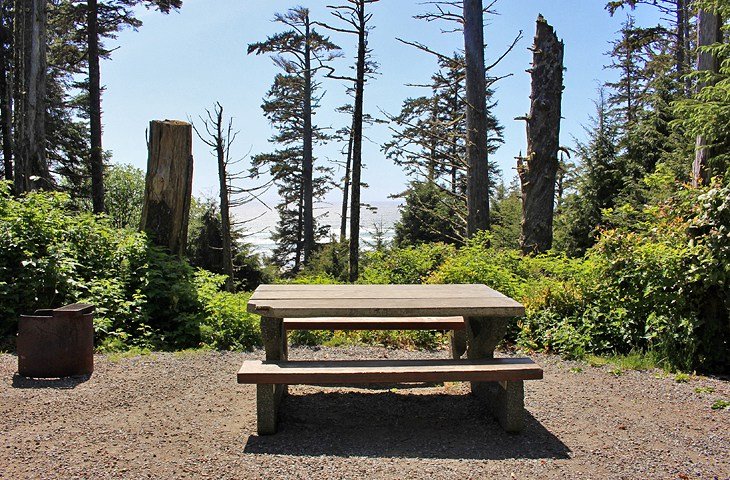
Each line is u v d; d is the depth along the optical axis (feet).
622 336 21.95
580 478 10.93
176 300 24.23
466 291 16.08
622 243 22.82
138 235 25.85
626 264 22.20
